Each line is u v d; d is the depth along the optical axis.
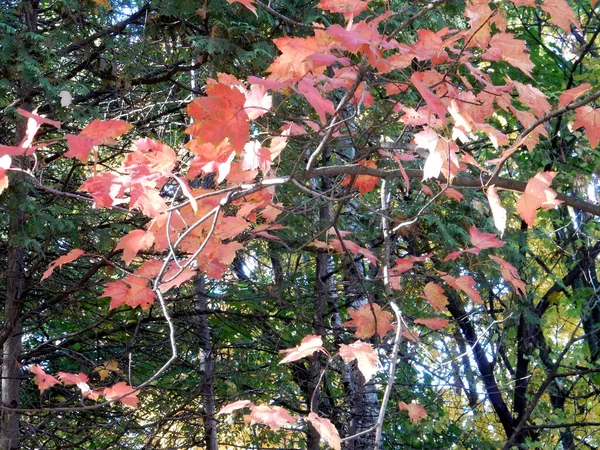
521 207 2.20
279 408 2.29
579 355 7.64
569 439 9.41
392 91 2.69
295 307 6.66
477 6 2.18
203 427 6.82
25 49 4.83
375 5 4.72
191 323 6.80
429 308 6.35
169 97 6.71
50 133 5.97
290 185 5.69
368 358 2.46
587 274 9.90
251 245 6.94
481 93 2.55
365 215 6.59
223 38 5.09
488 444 8.85
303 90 2.12
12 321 5.28
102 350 6.92
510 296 7.93
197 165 2.44
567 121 7.07
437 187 6.24
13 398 5.39
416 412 3.04
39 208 4.82
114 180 2.34
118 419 6.61
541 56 8.96
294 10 5.11
